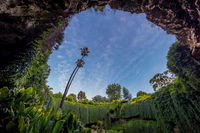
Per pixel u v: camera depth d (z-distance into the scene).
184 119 11.80
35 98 4.05
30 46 6.24
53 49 8.42
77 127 3.34
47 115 3.04
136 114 17.89
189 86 11.42
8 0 4.31
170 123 13.27
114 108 20.98
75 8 7.09
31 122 2.72
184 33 9.73
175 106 12.89
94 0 7.64
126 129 16.94
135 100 20.05
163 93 14.93
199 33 8.46
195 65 10.39
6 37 5.53
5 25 5.16
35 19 5.96
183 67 11.37
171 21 9.32
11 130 2.46
